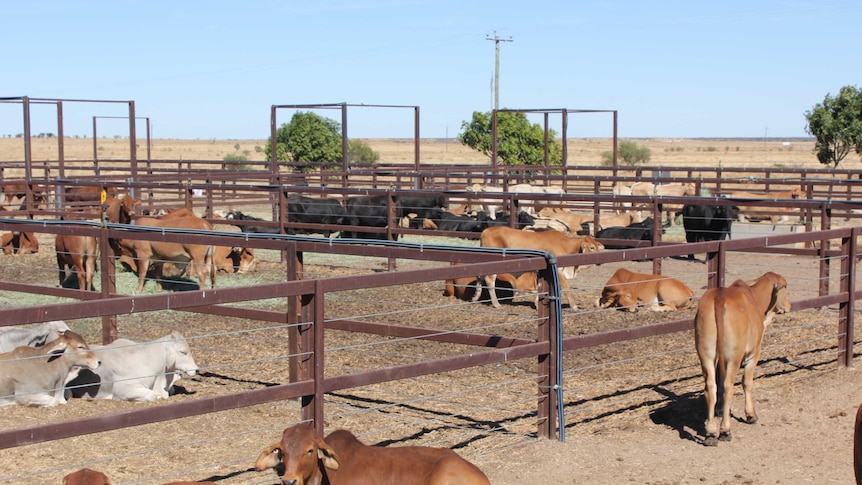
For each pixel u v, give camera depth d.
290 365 8.48
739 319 7.30
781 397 8.74
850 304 9.84
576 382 9.23
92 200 24.58
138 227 10.16
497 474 6.67
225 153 124.62
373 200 21.84
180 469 6.64
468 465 4.96
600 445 7.34
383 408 7.62
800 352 10.60
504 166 28.91
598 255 7.83
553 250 14.21
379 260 18.94
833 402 8.57
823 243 13.77
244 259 16.73
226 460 6.83
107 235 10.35
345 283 6.30
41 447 7.14
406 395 8.74
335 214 21.06
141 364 8.61
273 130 26.25
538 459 6.99
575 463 6.92
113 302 5.27
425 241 21.14
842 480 6.61
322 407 6.24
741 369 9.73
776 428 7.82
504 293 14.14
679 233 23.14
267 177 24.47
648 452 7.19
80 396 8.65
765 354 10.52
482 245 14.69
